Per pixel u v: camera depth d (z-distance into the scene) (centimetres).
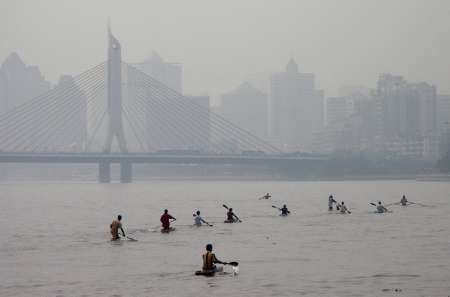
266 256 12031
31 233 16112
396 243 13600
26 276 10425
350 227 16812
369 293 9056
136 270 10812
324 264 11144
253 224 17800
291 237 14762
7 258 12112
